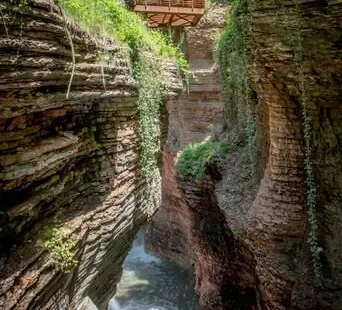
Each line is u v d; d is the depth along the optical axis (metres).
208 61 17.73
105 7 6.43
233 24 8.77
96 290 6.84
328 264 7.11
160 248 18.50
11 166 3.89
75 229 5.09
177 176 14.42
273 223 7.95
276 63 6.72
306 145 7.40
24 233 4.16
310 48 6.24
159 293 14.68
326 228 7.21
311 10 5.93
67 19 4.41
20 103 3.75
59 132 5.03
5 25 3.33
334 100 6.78
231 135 12.99
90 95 5.18
